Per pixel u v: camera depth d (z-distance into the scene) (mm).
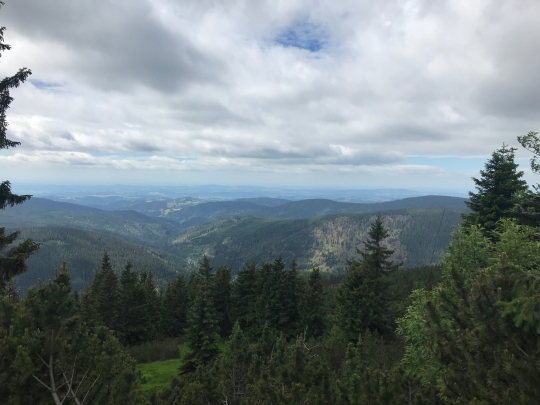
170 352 39812
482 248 15258
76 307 8859
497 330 6215
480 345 6312
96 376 8344
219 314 51531
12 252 13617
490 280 6656
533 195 17766
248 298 52281
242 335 18984
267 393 11242
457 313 7301
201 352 32594
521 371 5359
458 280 7629
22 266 13594
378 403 8352
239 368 16078
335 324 31359
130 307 45969
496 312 6316
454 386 6586
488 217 23531
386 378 8789
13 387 7211
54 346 7648
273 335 19250
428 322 7816
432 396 7898
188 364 32438
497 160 25016
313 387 10539
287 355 14305
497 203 23938
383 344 23219
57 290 8289
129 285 46469
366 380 9094
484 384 5992
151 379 30141
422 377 11164
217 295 53375
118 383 9047
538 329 5289
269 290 45188
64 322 8156
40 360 7555
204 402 14680
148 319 49469
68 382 7688
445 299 7582
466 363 6637
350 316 29047
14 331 7965
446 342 7078
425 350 12281
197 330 33312
